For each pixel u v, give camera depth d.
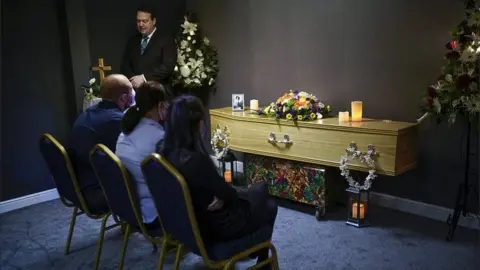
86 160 2.50
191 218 1.75
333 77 3.49
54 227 3.21
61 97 3.79
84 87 3.75
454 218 2.84
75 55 3.74
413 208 3.24
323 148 3.06
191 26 4.21
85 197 2.51
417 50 3.03
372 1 3.18
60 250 2.83
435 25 2.92
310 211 3.34
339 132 2.97
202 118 1.83
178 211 1.80
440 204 3.12
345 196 3.48
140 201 2.17
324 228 3.04
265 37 3.88
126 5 4.11
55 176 2.60
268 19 3.83
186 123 1.79
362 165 2.91
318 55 3.54
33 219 3.36
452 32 2.67
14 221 3.32
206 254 1.84
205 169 1.75
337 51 3.43
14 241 2.97
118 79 2.60
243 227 1.90
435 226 3.02
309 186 3.18
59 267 2.61
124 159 2.13
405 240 2.82
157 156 1.76
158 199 1.90
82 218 3.37
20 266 2.63
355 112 3.13
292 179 3.28
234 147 3.58
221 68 4.31
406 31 3.06
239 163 4.30
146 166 1.85
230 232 1.87
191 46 4.21
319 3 3.47
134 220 2.22
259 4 3.87
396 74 3.15
